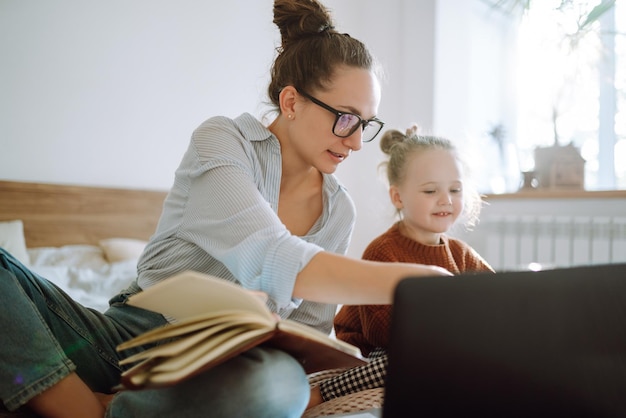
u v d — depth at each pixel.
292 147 1.16
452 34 3.38
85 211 2.79
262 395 0.68
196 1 3.17
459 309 0.52
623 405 0.59
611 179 3.04
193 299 0.67
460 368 0.52
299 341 0.67
